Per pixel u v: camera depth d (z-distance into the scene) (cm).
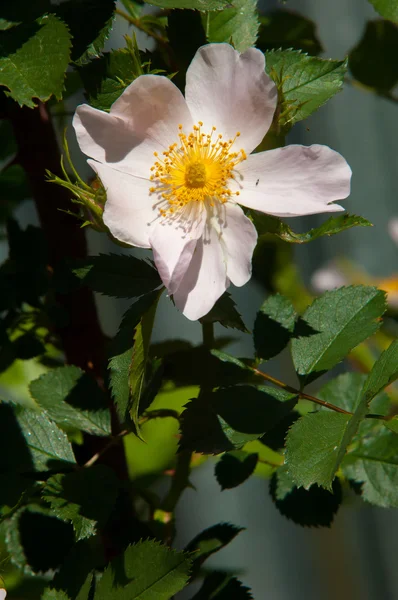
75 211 62
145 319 58
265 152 59
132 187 59
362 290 61
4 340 64
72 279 62
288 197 58
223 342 65
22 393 69
